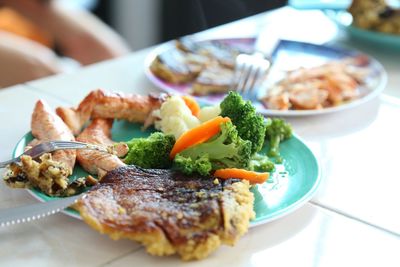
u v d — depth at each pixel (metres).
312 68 0.74
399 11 0.84
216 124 0.46
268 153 0.52
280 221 0.44
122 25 1.71
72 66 1.38
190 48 0.79
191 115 0.52
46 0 1.29
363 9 0.86
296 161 0.51
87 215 0.38
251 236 0.42
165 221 0.37
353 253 0.41
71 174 0.46
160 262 0.38
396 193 0.49
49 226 0.42
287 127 0.54
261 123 0.50
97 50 1.29
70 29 1.29
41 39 1.35
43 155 0.44
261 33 0.89
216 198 0.39
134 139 0.51
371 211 0.46
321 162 0.54
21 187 0.43
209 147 0.46
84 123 0.55
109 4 1.69
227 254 0.40
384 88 0.73
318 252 0.41
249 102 0.51
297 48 0.83
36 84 0.69
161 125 0.54
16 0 1.31
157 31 1.67
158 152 0.47
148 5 1.65
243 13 1.26
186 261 0.38
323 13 0.96
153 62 0.73
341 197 0.48
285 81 0.71
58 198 0.42
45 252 0.39
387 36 0.82
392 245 0.42
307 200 0.45
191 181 0.42
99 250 0.39
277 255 0.40
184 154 0.47
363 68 0.77
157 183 0.42
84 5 1.57
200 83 0.68
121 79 0.72
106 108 0.55
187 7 1.58
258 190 0.46
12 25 1.32
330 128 0.61
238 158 0.46
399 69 0.80
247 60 0.76
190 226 0.37
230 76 0.71
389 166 0.54
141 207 0.39
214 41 0.83
